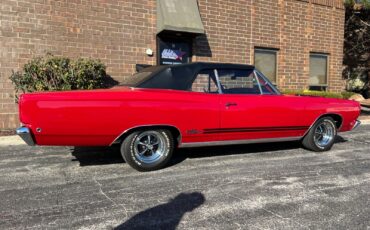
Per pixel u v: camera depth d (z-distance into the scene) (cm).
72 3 918
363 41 1830
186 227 343
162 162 534
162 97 525
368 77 1916
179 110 534
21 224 347
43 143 479
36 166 554
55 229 337
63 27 911
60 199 414
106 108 489
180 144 551
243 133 592
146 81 541
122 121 498
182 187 459
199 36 1109
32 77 841
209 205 399
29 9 869
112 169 538
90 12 942
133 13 999
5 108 860
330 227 346
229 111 571
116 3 973
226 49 1162
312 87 1391
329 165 578
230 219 362
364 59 1905
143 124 510
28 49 874
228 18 1158
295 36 1314
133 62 1010
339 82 1455
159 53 1049
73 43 925
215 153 650
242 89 600
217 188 456
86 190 445
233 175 514
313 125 660
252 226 346
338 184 479
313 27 1357
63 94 476
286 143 750
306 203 408
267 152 666
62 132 475
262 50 1251
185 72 561
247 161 596
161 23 1001
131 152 514
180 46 1088
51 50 899
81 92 486
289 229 340
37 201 407
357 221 360
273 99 612
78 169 538
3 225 345
